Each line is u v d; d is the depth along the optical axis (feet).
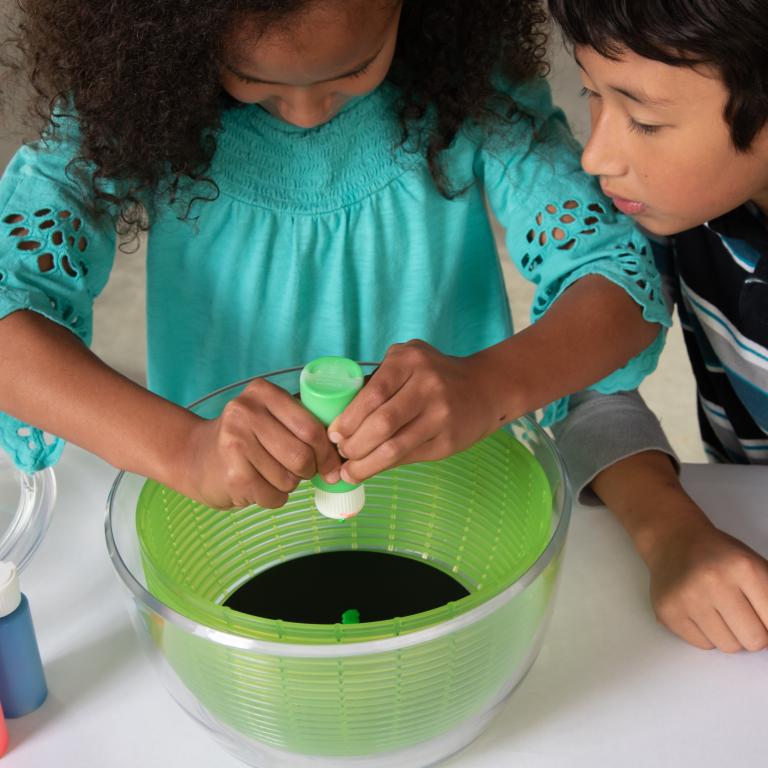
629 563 2.44
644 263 2.65
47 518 2.48
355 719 1.80
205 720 1.93
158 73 2.25
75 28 2.28
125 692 2.10
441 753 1.95
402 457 1.95
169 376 3.05
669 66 2.07
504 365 2.25
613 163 2.33
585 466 2.66
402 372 2.01
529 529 2.18
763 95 2.09
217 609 1.76
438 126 2.73
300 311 2.91
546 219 2.74
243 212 2.74
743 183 2.34
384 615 2.10
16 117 3.26
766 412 3.10
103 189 2.56
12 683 2.00
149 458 2.13
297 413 1.89
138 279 6.89
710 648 2.19
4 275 2.39
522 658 1.92
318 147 2.69
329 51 2.08
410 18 2.55
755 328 2.95
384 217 2.82
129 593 1.82
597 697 2.09
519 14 2.65
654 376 6.36
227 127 2.66
